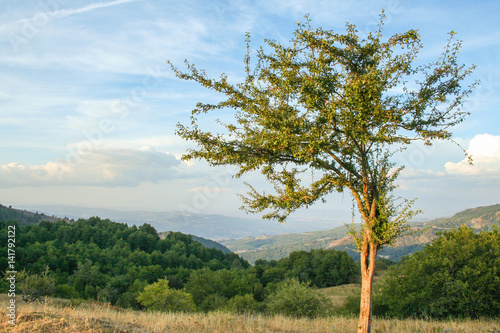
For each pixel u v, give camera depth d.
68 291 48.19
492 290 16.42
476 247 17.98
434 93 7.58
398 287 19.00
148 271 93.31
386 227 7.29
